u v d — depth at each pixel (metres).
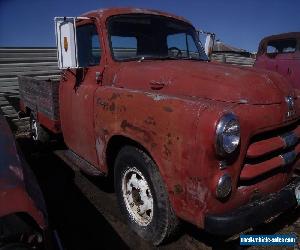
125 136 2.91
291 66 8.26
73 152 4.24
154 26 3.88
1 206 1.81
